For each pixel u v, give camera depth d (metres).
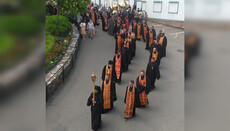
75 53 15.65
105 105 9.28
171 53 17.59
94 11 26.97
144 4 31.75
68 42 16.62
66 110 9.36
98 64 14.84
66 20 17.89
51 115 8.95
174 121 8.71
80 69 13.96
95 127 8.06
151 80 11.28
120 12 29.39
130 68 14.48
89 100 8.12
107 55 16.70
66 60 13.41
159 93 10.98
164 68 14.36
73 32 20.95
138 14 29.67
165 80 12.52
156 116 9.06
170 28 27.34
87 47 18.61
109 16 28.56
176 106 9.79
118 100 10.38
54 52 13.57
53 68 12.04
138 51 18.19
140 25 21.36
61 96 10.54
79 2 18.95
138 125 8.47
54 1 18.22
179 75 13.21
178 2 27.20
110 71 11.06
